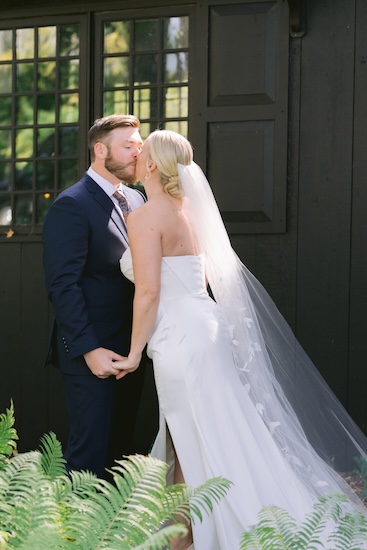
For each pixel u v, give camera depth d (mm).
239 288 4020
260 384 3910
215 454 3592
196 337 3717
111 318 4113
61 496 2354
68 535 2109
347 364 5395
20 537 2031
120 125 4145
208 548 3512
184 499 2312
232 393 3719
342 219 5418
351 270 5402
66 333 3969
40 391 5945
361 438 4238
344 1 5395
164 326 3773
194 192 3924
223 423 3648
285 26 5473
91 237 4078
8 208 6070
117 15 5836
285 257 5504
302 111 5473
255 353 3953
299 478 3746
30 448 5961
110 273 4133
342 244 5418
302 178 5484
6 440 2584
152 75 5812
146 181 3977
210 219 3986
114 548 2021
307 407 4254
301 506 3559
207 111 5617
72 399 4070
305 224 5473
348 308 5410
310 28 5453
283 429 3879
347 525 2484
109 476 4207
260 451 3650
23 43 6047
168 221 3852
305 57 5465
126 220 3891
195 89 5664
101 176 4211
